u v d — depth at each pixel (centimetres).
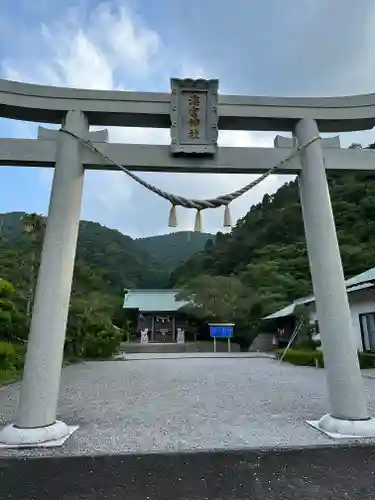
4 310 953
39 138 468
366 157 486
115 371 1206
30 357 382
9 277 1312
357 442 350
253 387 792
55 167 441
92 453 327
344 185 4116
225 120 483
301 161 471
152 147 462
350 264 2955
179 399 646
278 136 498
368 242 3212
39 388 375
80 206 448
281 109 483
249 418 480
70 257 422
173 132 458
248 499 300
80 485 308
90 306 1759
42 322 389
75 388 805
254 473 321
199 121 465
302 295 2948
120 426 441
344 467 328
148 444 359
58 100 459
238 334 2875
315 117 484
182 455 325
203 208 436
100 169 464
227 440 371
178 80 461
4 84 446
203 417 491
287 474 321
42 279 402
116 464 318
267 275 3297
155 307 3525
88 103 461
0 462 313
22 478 309
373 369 1112
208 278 3155
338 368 405
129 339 3262
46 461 315
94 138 465
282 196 5100
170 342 3266
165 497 302
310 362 1355
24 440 348
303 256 3594
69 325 1677
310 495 304
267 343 2734
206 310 2933
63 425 397
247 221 5025
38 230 1387
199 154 459
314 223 448
